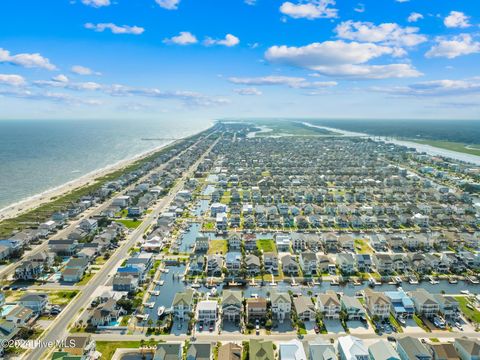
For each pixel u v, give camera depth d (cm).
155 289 13538
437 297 12144
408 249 17538
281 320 11525
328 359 9212
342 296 12250
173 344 9606
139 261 15212
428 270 15038
